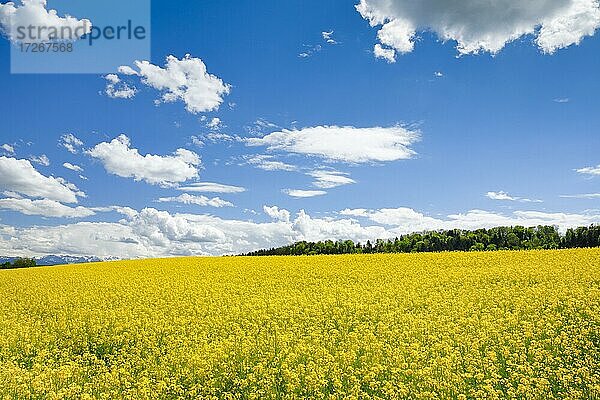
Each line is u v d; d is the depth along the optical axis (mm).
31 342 14141
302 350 11758
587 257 26656
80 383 10523
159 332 14648
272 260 36031
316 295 19453
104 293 22172
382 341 12352
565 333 12156
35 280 28688
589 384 9141
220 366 10961
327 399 9492
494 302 16734
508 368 10305
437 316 15000
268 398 9539
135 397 9516
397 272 25547
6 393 9414
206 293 21156
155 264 37625
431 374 9844
